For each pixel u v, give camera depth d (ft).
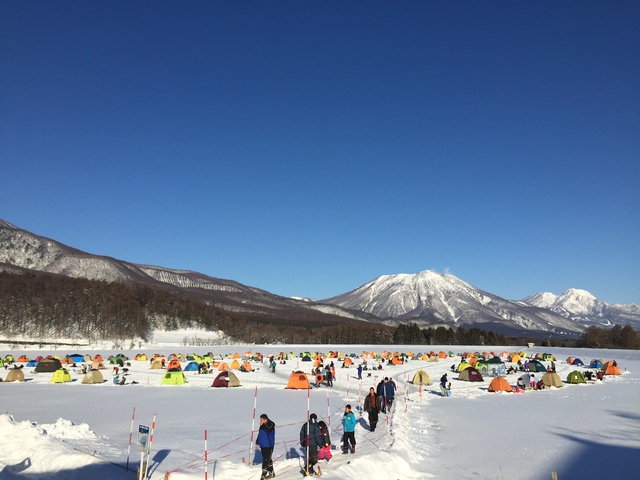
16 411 87.04
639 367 227.40
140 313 468.34
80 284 483.51
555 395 122.21
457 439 65.51
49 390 125.70
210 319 535.60
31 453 46.39
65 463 43.47
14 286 432.25
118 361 220.43
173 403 101.40
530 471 48.73
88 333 396.78
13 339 360.28
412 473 48.11
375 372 188.24
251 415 85.10
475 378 159.84
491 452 57.36
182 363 235.61
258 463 49.62
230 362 240.94
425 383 145.69
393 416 79.71
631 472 48.14
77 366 212.23
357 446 57.16
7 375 152.66
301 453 54.75
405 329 506.07
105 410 89.45
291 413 87.86
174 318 501.97
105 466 43.50
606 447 59.67
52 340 369.91
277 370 200.03
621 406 100.17
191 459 49.75
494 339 496.23
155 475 42.14
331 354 283.59
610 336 403.75
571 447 59.72
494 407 99.25
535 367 190.70
